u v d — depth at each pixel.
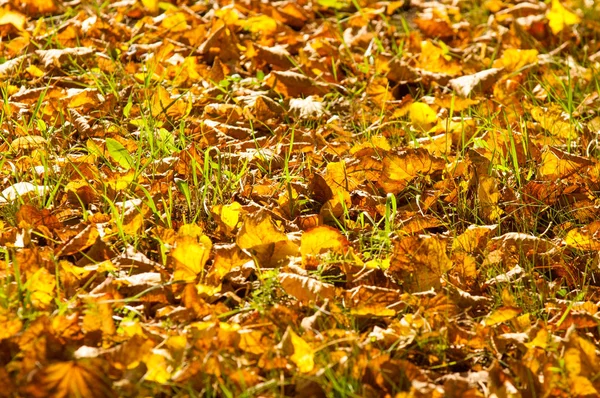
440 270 1.93
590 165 2.19
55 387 1.66
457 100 2.47
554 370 1.75
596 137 2.32
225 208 2.03
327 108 2.52
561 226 2.09
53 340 1.74
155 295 1.87
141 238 2.00
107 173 2.17
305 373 1.73
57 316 1.76
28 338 1.73
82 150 2.27
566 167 2.19
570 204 2.16
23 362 1.69
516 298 1.92
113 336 1.77
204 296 1.87
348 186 2.16
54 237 2.00
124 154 2.16
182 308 1.83
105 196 2.01
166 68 2.58
